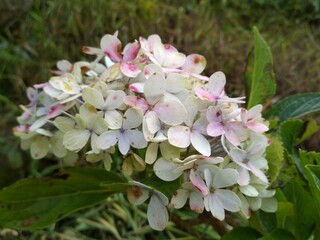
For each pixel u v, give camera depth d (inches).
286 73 14.2
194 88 6.7
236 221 9.2
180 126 6.4
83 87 6.9
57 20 13.1
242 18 16.6
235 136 6.6
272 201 7.3
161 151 6.4
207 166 6.4
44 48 12.6
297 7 16.9
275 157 7.1
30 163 11.4
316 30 16.6
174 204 6.4
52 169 11.1
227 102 6.6
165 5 14.9
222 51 13.7
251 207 7.0
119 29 13.5
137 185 6.6
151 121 6.3
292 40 15.8
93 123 6.6
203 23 14.7
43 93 7.6
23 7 12.0
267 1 16.0
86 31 13.1
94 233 10.7
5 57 12.4
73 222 10.7
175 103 6.4
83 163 10.4
